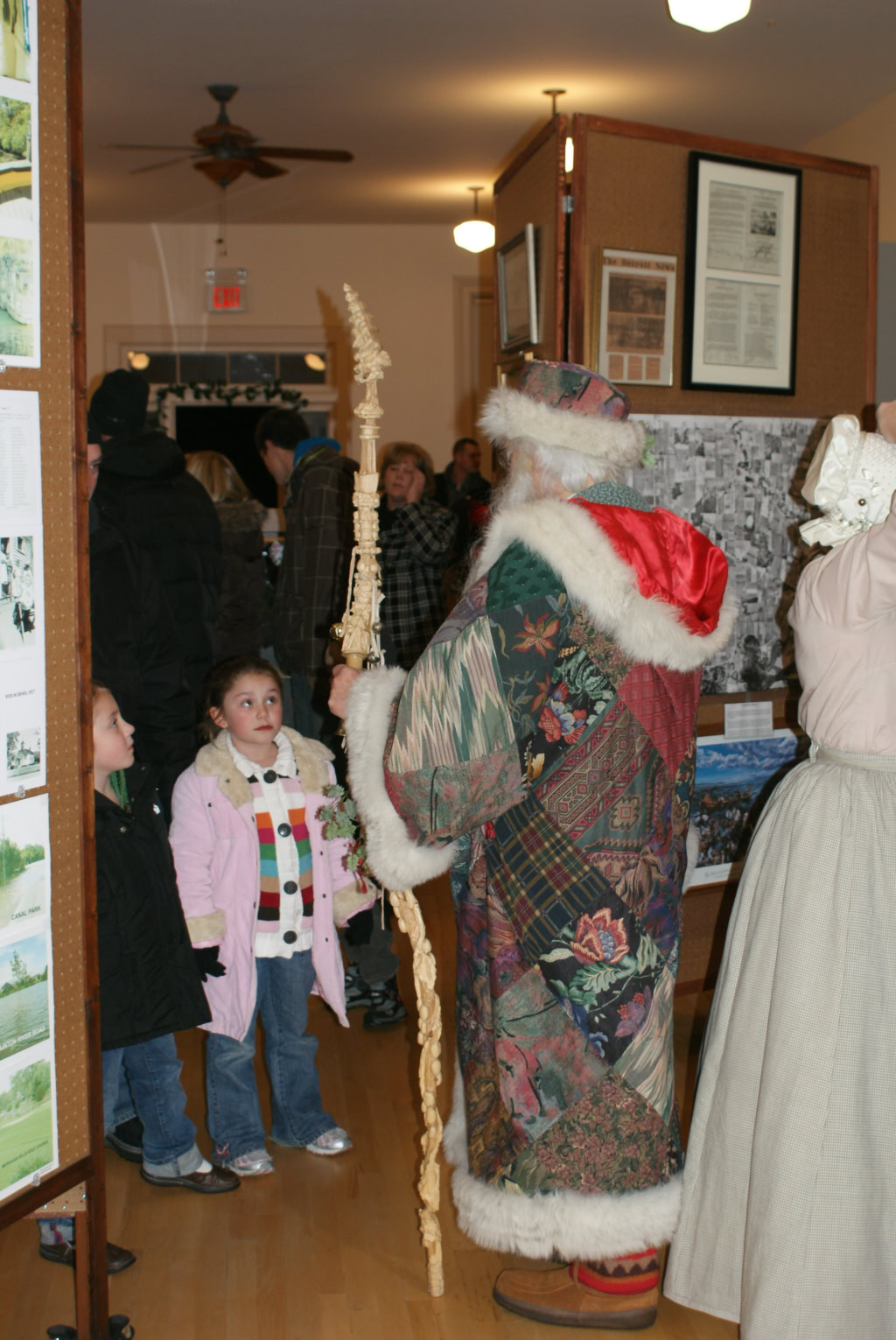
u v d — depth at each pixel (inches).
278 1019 87.7
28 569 55.6
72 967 60.1
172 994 75.6
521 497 64.6
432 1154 70.2
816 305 107.6
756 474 105.7
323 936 87.0
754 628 107.9
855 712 61.5
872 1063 59.7
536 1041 62.7
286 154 201.8
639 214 97.3
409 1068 103.6
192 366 321.7
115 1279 74.0
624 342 97.7
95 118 226.4
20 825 56.2
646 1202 63.1
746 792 110.0
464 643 58.0
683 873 66.2
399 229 319.3
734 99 215.8
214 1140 86.7
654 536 62.2
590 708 60.3
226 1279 74.0
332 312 321.4
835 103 216.7
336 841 88.0
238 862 83.7
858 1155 59.6
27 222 53.8
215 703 86.0
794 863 62.1
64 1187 60.5
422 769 58.5
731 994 66.8
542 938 61.8
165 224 314.2
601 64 195.2
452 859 63.8
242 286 315.3
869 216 109.3
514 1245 63.2
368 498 67.6
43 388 55.6
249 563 137.2
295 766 87.7
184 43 185.5
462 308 323.6
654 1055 63.2
